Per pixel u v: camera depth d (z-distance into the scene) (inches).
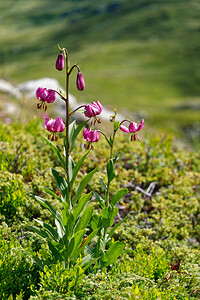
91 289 132.9
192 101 2923.2
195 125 1825.8
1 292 127.3
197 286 145.9
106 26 6028.5
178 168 272.1
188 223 211.5
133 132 143.5
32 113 429.4
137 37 5339.6
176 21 5644.7
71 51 5241.1
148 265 148.3
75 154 238.8
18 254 139.6
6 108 425.1
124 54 4778.5
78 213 138.9
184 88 3737.7
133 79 3900.1
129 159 258.8
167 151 286.8
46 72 4151.1
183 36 5157.5
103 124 452.1
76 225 145.0
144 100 3324.3
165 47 4864.7
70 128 138.3
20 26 7111.2
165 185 240.7
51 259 144.0
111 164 144.4
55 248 142.8
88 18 6648.6
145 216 200.1
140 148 276.8
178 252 166.7
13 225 161.9
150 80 3892.7
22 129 295.7
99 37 5620.1
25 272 136.7
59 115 467.5
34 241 155.1
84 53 4985.2
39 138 258.4
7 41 6102.4
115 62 4574.3
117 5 6727.4
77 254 142.9
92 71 4249.5
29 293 134.1
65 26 6589.6
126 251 147.7
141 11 6264.8
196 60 4483.3
